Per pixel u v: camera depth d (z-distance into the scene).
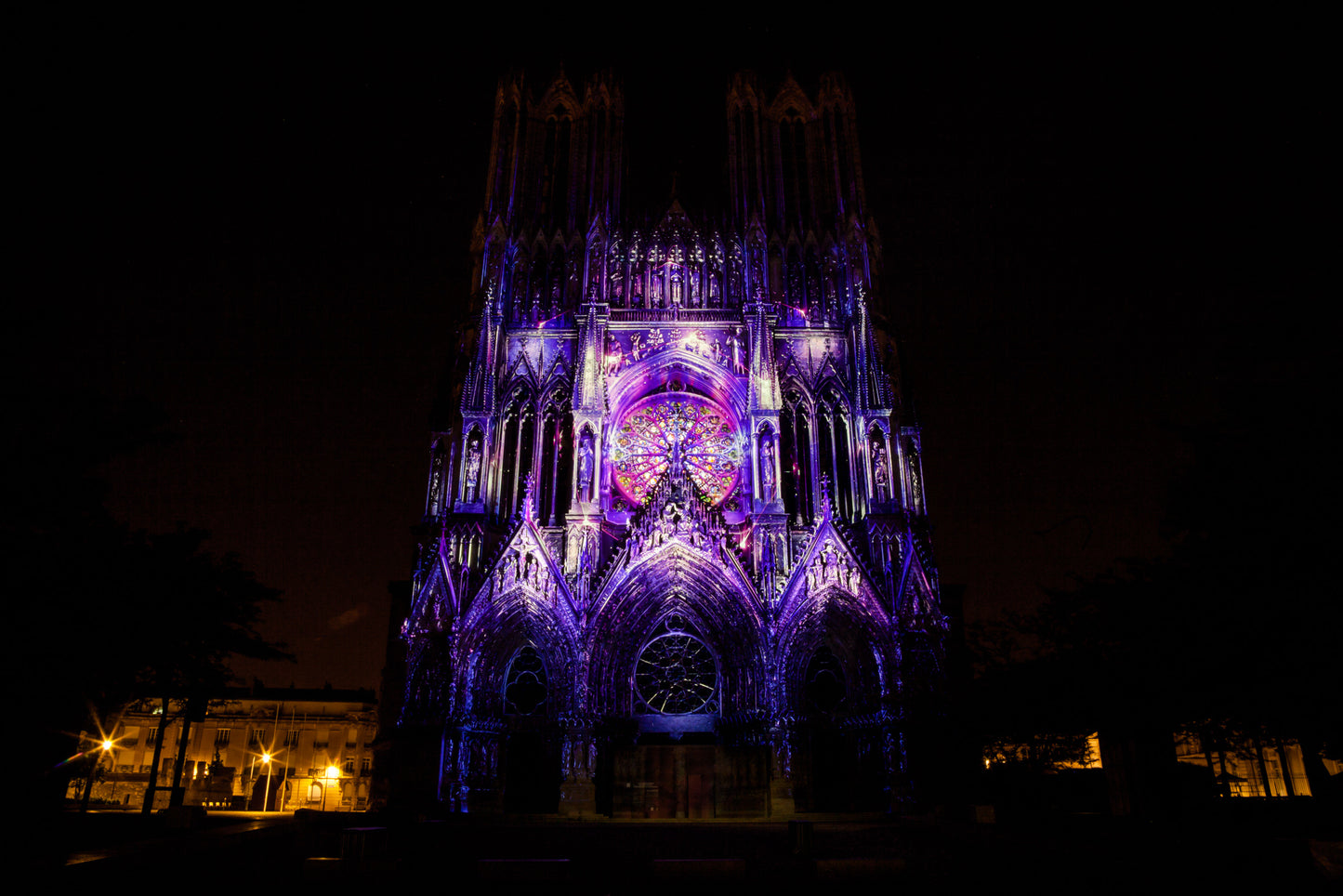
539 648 52.59
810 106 75.00
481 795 49.56
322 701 108.88
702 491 57.56
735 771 50.06
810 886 20.50
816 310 65.56
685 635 54.22
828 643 53.25
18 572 28.95
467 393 58.81
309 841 27.95
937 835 33.53
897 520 54.50
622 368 61.88
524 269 66.31
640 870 23.25
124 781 86.50
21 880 19.83
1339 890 16.56
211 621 42.59
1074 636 36.06
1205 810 30.66
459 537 53.94
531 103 73.50
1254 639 26.88
